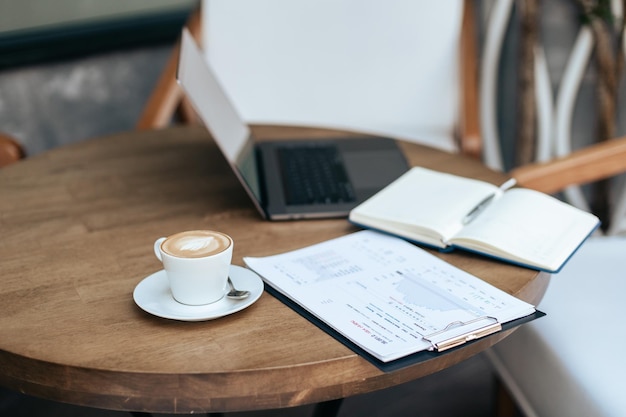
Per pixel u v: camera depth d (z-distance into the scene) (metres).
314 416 0.80
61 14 1.90
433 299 0.67
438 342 0.59
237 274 0.70
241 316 0.65
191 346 0.60
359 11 1.62
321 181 0.96
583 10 1.57
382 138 1.17
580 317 0.89
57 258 0.76
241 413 1.31
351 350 0.59
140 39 2.03
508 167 1.67
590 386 0.79
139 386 0.57
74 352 0.59
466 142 1.44
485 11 1.63
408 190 0.89
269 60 1.63
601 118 1.58
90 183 0.98
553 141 1.62
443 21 1.62
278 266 0.73
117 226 0.84
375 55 1.64
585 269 1.00
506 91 1.65
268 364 0.57
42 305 0.67
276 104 1.65
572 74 1.59
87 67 1.98
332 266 0.73
